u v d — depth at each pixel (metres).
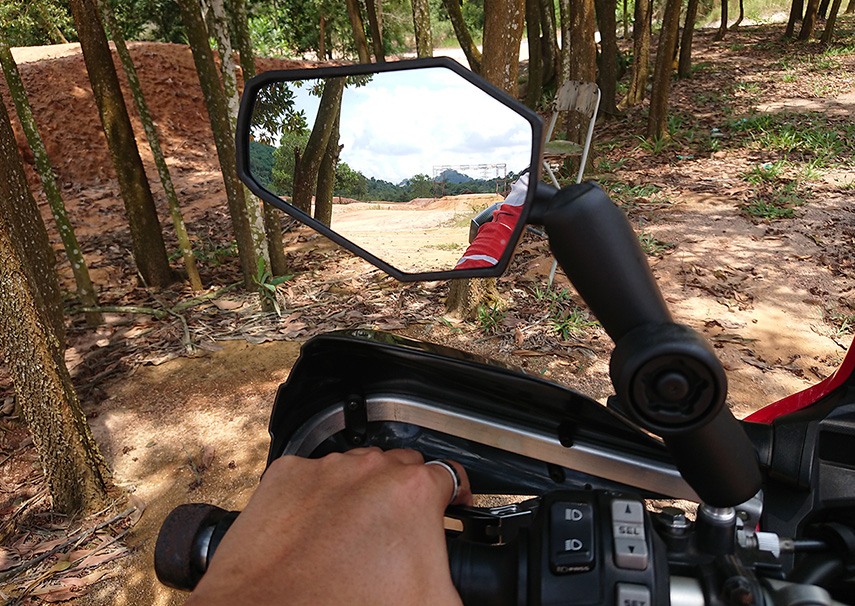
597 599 0.52
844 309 4.45
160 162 5.14
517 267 5.23
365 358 1.03
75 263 4.69
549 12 11.86
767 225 5.92
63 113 9.96
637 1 11.42
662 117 9.10
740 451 0.57
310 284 5.29
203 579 0.40
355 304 4.80
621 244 0.51
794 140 8.52
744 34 20.41
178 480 3.14
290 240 6.57
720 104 11.17
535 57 11.98
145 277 5.59
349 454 0.53
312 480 0.48
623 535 0.55
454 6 8.88
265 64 13.16
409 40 24.61
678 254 5.37
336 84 1.27
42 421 2.86
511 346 4.08
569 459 1.02
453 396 1.05
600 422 0.96
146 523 2.90
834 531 0.88
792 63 14.59
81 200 8.67
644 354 0.47
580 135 7.35
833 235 5.61
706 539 0.62
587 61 7.10
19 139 9.62
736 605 0.53
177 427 3.53
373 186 1.29
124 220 7.86
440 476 0.51
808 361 3.85
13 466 3.42
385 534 0.44
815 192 6.68
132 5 15.59
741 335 4.15
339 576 0.41
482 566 0.61
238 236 5.10
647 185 7.25
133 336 4.63
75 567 2.68
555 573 0.54
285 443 1.05
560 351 3.99
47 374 2.80
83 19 4.81
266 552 0.42
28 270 2.97
